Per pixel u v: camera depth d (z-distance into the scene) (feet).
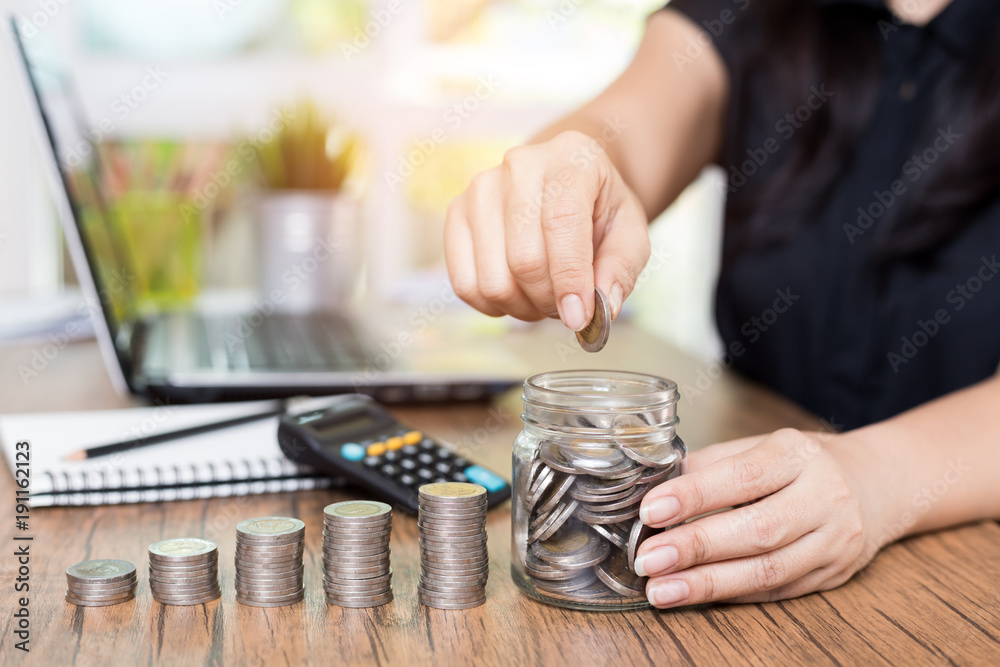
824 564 1.73
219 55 6.40
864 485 1.90
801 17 3.96
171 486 2.26
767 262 4.08
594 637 1.56
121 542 1.96
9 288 6.27
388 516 1.68
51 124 2.86
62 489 2.17
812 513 1.69
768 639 1.57
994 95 3.52
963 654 1.52
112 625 1.55
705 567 1.66
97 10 6.15
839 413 4.03
